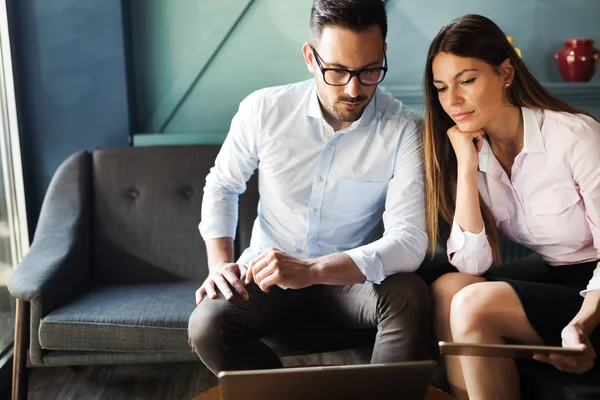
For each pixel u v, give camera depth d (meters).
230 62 2.42
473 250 1.63
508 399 1.41
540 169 1.62
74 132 2.33
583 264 1.69
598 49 2.42
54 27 2.25
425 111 1.68
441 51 1.55
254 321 1.60
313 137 1.77
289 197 1.81
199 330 1.51
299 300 1.74
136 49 2.39
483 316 1.45
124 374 2.18
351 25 1.51
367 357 2.32
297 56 2.41
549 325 1.47
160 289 2.04
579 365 1.36
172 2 2.36
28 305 1.79
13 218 2.30
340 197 1.79
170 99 2.42
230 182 1.88
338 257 1.56
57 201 2.12
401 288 1.55
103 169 2.19
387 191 1.78
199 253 2.16
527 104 1.62
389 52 2.43
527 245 1.76
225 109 2.45
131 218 2.16
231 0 2.36
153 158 2.20
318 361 2.30
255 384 1.06
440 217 1.95
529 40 2.45
